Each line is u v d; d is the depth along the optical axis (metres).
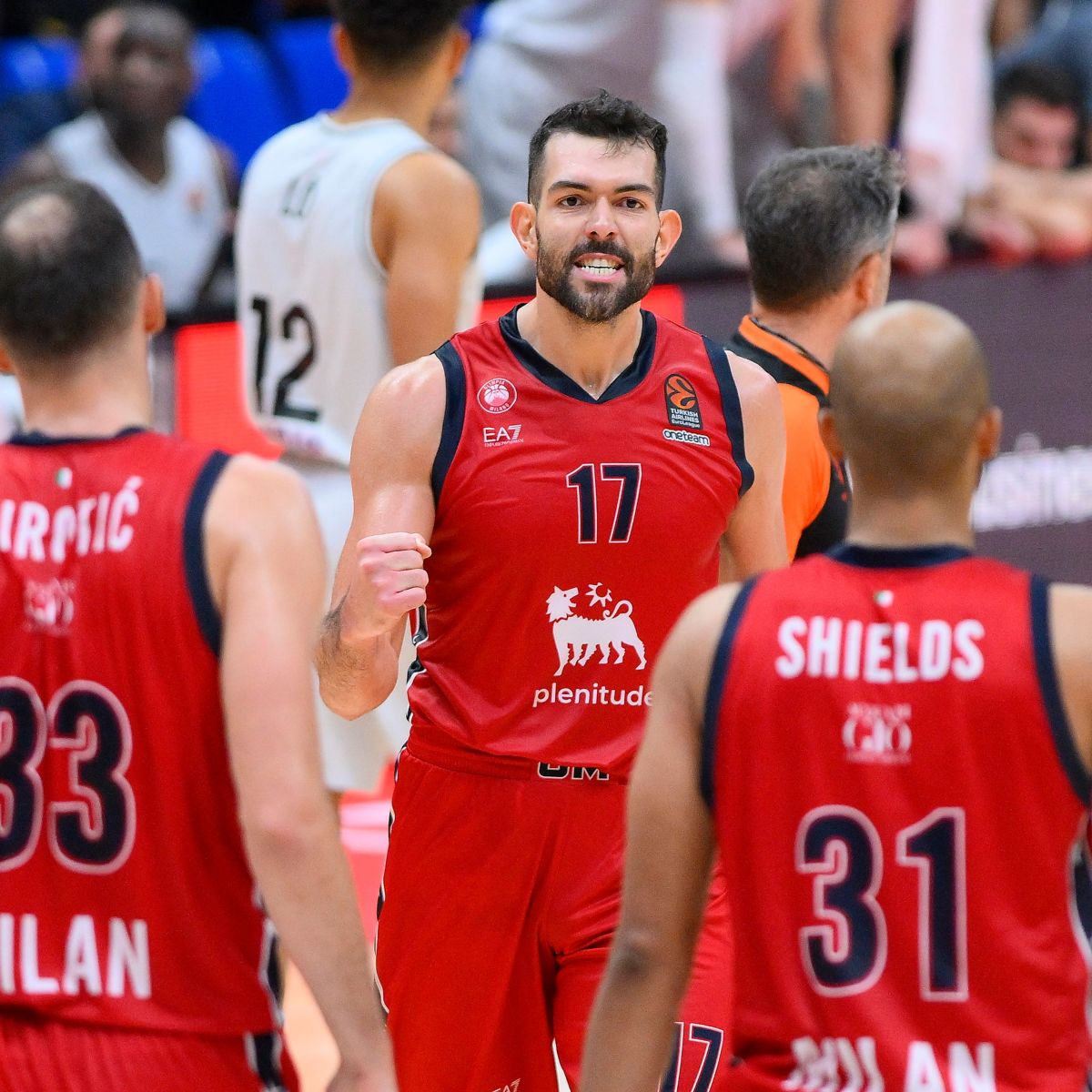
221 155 23.38
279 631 7.33
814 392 11.62
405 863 10.47
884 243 11.84
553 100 23.14
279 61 27.06
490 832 10.16
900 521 7.39
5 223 7.68
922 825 7.10
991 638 7.11
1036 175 24.00
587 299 9.77
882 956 7.12
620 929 7.60
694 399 10.18
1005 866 7.07
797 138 24.23
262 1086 7.62
